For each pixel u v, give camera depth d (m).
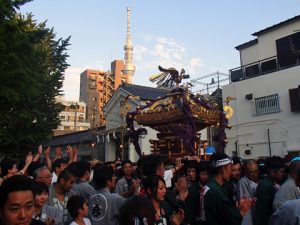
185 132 10.35
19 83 11.91
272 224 3.54
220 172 4.98
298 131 20.19
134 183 6.17
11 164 6.49
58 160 7.21
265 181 5.36
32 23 21.22
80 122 61.34
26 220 2.80
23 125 17.42
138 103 22.44
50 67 21.47
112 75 68.81
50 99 20.58
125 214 2.87
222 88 25.14
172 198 4.90
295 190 4.64
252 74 24.84
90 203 4.95
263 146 21.91
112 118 25.36
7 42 11.55
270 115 21.84
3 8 11.48
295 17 22.14
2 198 2.79
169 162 9.62
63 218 5.22
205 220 4.99
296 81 20.66
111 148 24.91
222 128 12.16
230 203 4.61
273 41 23.83
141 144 21.66
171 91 10.93
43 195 4.46
